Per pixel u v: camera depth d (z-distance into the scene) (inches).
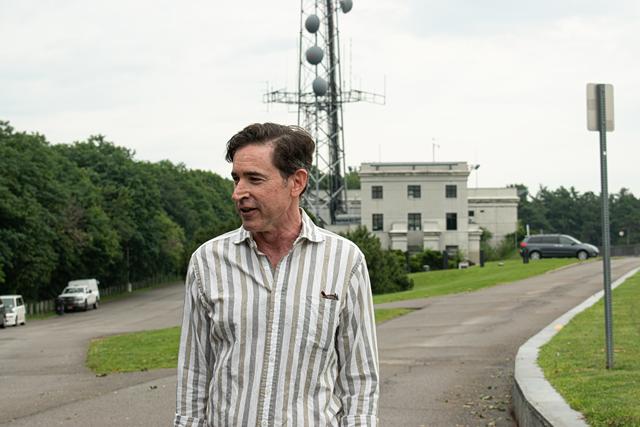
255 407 134.2
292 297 137.2
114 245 3009.4
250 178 137.3
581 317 726.5
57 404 457.4
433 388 457.7
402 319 937.5
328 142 3149.6
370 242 2129.7
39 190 2603.3
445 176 3415.4
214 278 139.7
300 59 3036.4
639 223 5831.7
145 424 386.6
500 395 428.5
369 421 140.9
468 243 3444.9
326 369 139.5
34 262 2420.0
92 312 2219.5
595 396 318.0
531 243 2549.2
